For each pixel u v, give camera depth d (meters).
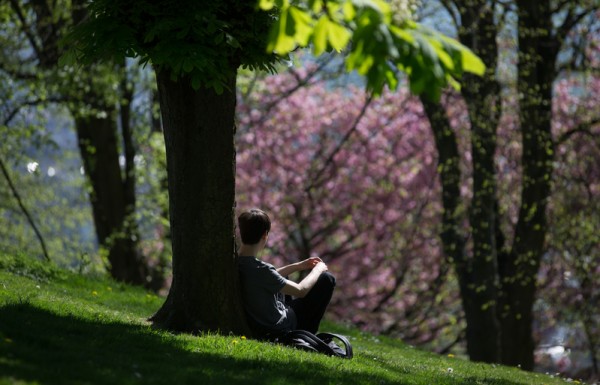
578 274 21.14
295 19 4.35
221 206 8.04
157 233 27.86
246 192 30.28
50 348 6.02
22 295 8.66
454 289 29.20
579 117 24.12
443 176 19.27
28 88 19.30
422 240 29.62
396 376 7.38
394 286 31.53
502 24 18.84
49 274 12.18
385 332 30.05
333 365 7.12
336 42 4.34
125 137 22.42
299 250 30.14
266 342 7.73
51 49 19.92
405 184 29.89
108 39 7.22
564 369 27.81
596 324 22.55
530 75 18.69
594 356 23.03
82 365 5.53
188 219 8.04
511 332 19.28
